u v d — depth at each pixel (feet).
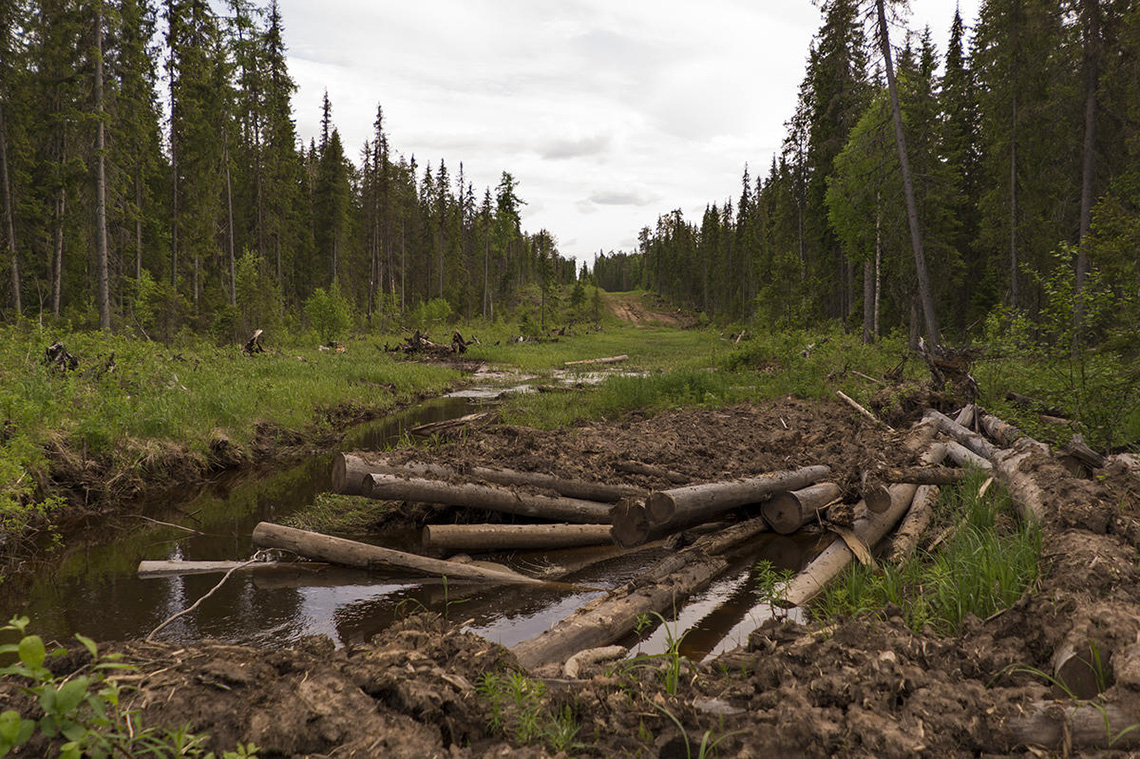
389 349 107.04
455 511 23.70
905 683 9.73
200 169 109.09
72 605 17.11
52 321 73.00
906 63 66.18
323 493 28.71
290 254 148.46
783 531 22.50
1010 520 19.30
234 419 36.45
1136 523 14.80
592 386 63.52
